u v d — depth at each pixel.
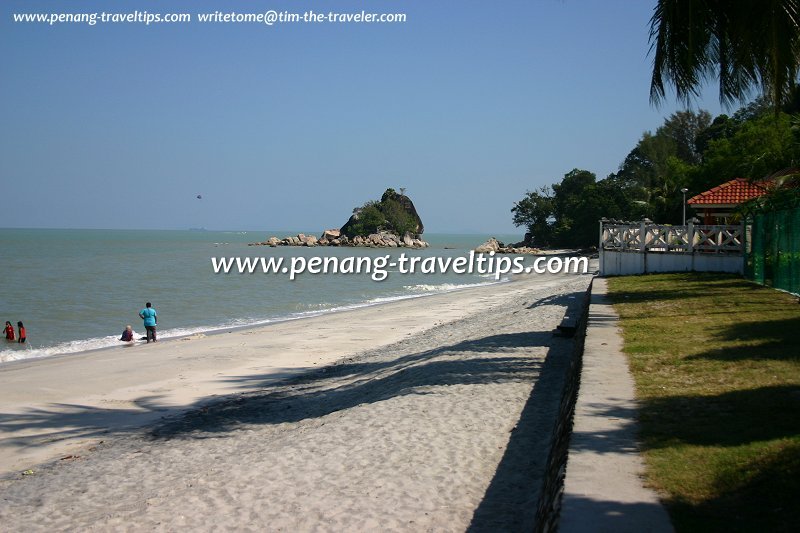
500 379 13.45
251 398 16.44
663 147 109.25
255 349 24.59
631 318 14.36
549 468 7.09
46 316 37.59
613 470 5.29
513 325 23.16
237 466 9.88
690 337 11.47
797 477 4.98
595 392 7.77
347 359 21.81
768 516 4.41
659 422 6.54
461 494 7.93
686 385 8.03
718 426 6.33
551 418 10.55
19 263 86.69
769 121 42.16
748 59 15.41
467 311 37.59
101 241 197.12
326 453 9.84
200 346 25.66
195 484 9.23
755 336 11.16
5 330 29.23
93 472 10.71
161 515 8.15
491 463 8.85
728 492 4.82
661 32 16.56
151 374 20.09
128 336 28.31
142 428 14.02
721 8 16.25
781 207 18.59
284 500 8.21
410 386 13.73
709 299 17.14
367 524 7.30
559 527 4.31
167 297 49.03
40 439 13.34
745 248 24.50
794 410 6.76
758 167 38.53
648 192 87.75
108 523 8.09
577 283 48.31
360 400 14.17
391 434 10.36
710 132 97.50
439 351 18.61
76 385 18.59
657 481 5.05
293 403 15.38
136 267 83.00
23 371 20.88
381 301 47.38
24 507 9.17
